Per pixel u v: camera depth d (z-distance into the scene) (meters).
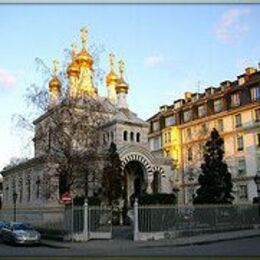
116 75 61.88
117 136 50.47
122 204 43.25
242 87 63.44
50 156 36.78
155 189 49.28
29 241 28.84
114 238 30.91
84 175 36.94
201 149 67.06
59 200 37.94
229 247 23.45
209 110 68.56
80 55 51.66
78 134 36.34
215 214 33.09
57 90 40.28
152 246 26.03
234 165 63.66
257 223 35.78
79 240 30.02
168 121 77.19
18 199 54.94
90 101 38.03
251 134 61.75
